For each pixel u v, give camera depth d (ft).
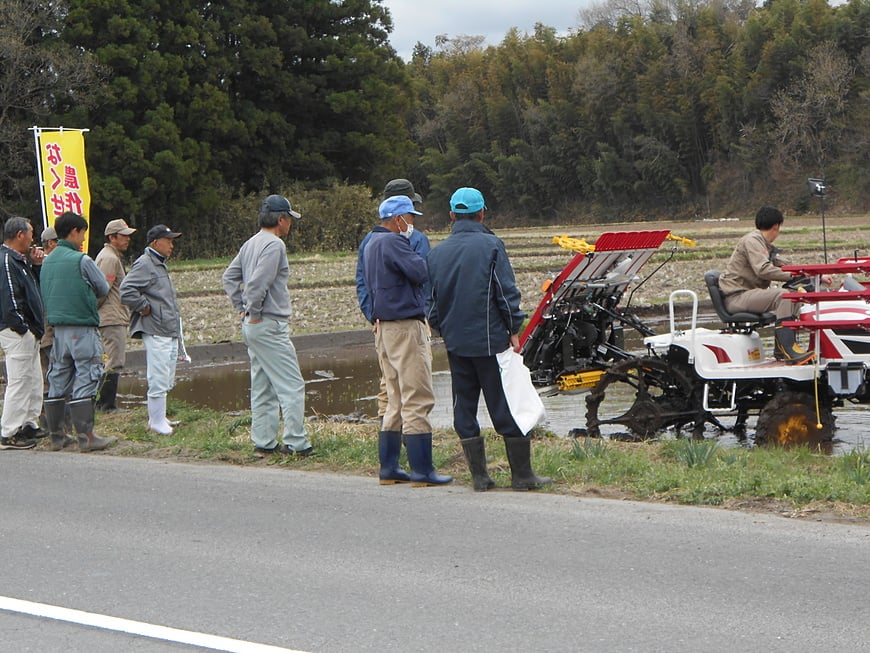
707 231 164.25
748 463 26.68
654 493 24.11
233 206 163.63
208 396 47.75
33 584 19.20
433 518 22.88
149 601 18.04
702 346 33.63
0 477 28.66
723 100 263.29
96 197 143.54
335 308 79.41
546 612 16.85
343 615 17.03
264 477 27.78
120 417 37.45
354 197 168.45
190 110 156.46
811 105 248.93
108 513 24.27
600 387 35.50
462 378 25.44
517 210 302.25
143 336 34.37
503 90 309.83
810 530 20.86
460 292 24.71
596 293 36.40
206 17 166.30
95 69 143.33
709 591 17.56
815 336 30.91
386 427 26.61
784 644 15.25
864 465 25.49
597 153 288.10
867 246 120.57
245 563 20.07
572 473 26.03
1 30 135.23
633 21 302.25
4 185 146.82
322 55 178.29
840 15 258.37
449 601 17.54
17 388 33.17
